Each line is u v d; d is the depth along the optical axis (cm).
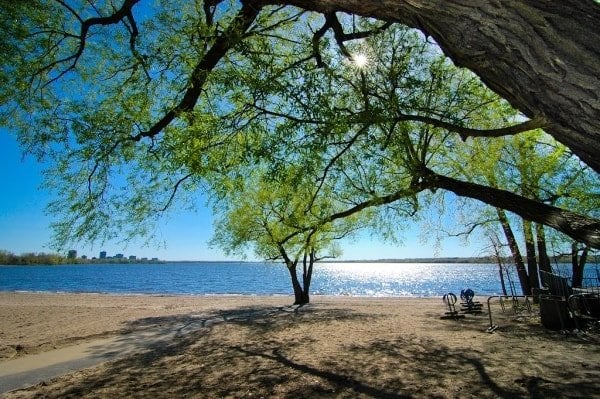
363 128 483
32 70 507
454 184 549
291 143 484
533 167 1442
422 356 885
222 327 1435
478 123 771
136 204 667
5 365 885
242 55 478
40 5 486
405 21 192
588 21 141
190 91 520
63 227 574
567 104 144
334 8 226
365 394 632
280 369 808
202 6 577
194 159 498
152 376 776
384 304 2352
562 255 1847
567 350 868
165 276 11056
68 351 1041
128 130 547
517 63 152
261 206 2122
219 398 633
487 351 903
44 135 525
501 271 2338
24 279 8106
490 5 155
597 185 1323
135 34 551
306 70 455
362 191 754
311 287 6462
